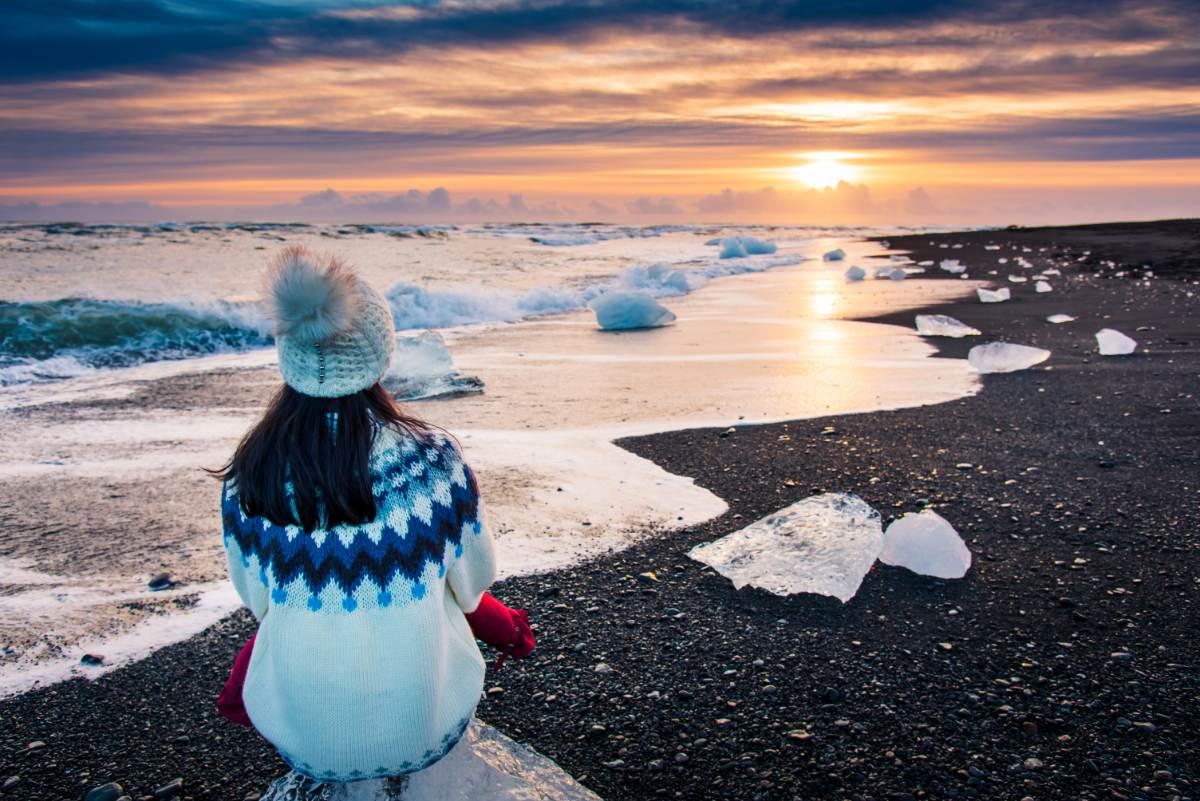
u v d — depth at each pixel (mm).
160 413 6301
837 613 3051
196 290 12766
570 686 2613
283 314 1493
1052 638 2824
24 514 4168
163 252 18703
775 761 2234
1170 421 5328
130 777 2234
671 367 7824
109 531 3967
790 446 5113
